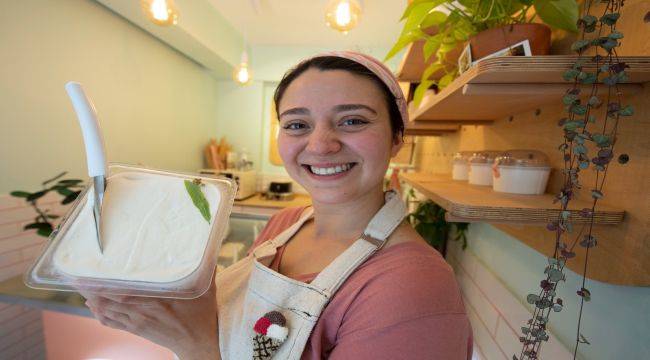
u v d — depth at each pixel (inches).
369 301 15.8
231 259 44.3
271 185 102.0
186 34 72.1
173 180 21.9
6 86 45.5
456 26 27.1
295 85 20.6
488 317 36.9
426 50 30.5
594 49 20.1
